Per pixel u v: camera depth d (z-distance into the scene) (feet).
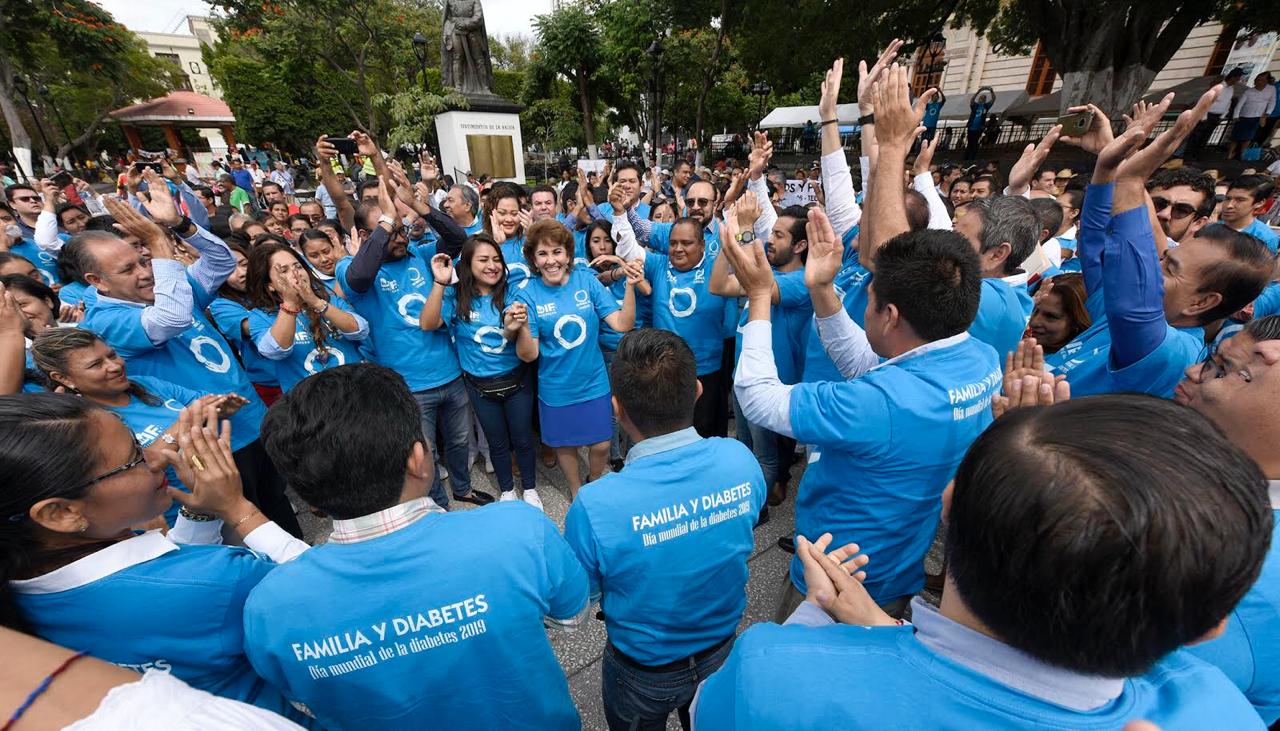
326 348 9.04
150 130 111.96
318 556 3.03
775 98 104.22
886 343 4.63
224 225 13.44
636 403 4.35
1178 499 1.44
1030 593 1.59
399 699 3.18
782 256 9.54
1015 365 4.72
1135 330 5.02
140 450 3.23
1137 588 1.44
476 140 39.14
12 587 2.72
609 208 17.08
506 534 3.28
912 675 1.94
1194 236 5.37
